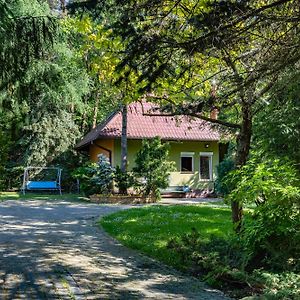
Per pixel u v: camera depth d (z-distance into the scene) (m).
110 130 21.67
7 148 8.88
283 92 5.88
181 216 11.71
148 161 19.00
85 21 6.18
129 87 6.17
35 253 7.41
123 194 19.08
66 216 13.11
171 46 4.24
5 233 9.65
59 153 25.31
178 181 23.56
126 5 4.29
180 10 4.48
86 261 6.86
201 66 5.73
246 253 5.69
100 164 19.58
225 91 5.48
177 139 22.61
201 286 5.46
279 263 5.34
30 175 24.56
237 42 4.51
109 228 10.29
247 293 5.04
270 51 4.74
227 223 10.22
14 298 4.81
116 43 5.84
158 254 7.23
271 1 4.23
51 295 4.96
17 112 8.06
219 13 3.82
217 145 24.42
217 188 20.75
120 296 4.97
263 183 5.68
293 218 5.55
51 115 24.73
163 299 4.88
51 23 6.34
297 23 4.30
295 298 4.33
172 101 7.11
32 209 15.15
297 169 7.07
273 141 7.89
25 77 6.54
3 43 5.99
